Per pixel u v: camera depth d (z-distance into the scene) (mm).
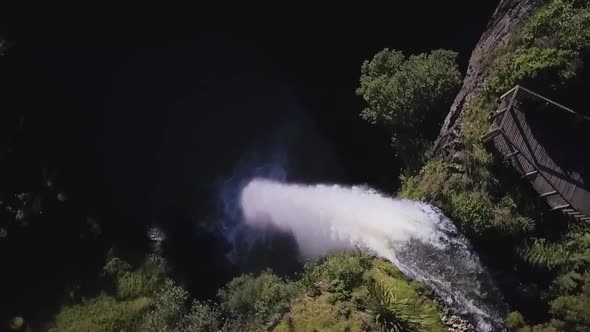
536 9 17297
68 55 25016
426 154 19781
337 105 24219
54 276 24266
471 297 17469
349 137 23734
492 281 17453
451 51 20094
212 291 23766
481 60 18938
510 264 17391
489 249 17750
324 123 24359
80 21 24703
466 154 17922
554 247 16734
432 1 22047
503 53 17766
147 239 25000
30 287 23969
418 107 19469
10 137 23891
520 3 18062
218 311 20438
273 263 22859
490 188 17469
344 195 22469
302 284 18438
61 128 24844
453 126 18703
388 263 18422
